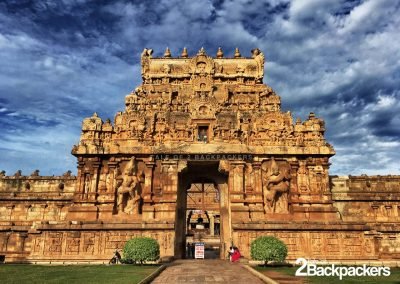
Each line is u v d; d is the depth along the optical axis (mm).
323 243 30828
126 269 23750
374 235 30938
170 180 33000
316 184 33406
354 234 31141
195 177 37281
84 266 26609
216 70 45156
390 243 34312
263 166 34062
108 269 23891
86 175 33750
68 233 30750
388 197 36781
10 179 39375
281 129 34906
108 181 33562
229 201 33156
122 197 32719
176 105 39156
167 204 32281
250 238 30609
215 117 35031
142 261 27219
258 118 35594
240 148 33562
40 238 30594
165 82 44125
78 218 31953
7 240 34875
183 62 46000
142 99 40812
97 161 33812
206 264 27016
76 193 33000
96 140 34406
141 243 26781
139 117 35375
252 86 43562
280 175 33156
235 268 24438
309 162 34031
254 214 32156
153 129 34969
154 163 33719
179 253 33906
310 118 35719
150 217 31984
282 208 32781
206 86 41594
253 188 33125
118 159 34031
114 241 30578
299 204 32875
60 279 18750
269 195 32812
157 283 18438
